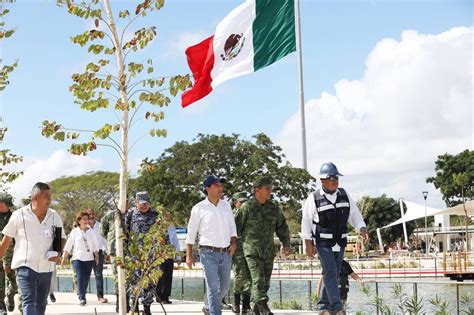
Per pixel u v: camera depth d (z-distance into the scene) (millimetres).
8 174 15141
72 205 72938
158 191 51500
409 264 36281
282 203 51750
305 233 8789
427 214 52562
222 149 52625
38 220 7711
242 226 9891
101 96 8508
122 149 8609
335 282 8703
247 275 10875
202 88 11258
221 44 11242
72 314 11891
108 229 11359
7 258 10867
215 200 9078
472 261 36000
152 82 8539
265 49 11359
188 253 9062
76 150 8398
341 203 8727
